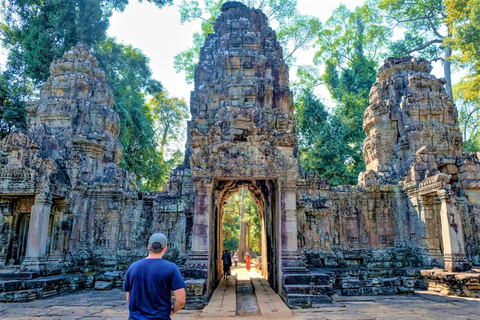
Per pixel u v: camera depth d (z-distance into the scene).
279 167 11.86
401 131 19.45
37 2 26.12
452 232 13.73
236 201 44.66
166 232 17.22
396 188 18.28
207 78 19.67
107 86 20.52
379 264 16.78
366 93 35.53
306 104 32.62
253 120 13.76
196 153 11.95
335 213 18.66
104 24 28.14
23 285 11.85
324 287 10.49
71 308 10.22
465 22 23.55
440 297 12.23
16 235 15.65
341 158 30.09
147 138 30.69
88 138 18.31
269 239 15.20
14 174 14.12
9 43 27.83
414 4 33.97
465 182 17.52
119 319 8.60
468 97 25.00
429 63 20.52
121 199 17.84
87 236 17.17
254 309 9.71
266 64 18.91
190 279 10.68
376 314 9.02
